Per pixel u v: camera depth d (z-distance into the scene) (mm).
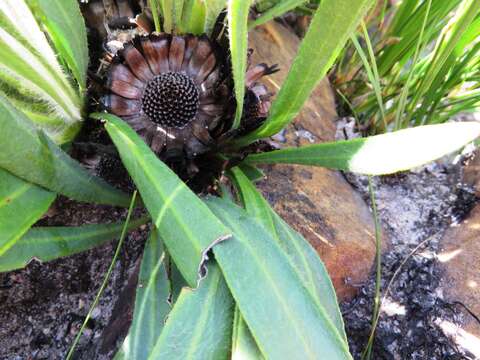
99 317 166
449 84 208
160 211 112
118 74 155
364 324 175
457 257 187
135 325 124
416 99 208
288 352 100
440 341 169
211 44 157
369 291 181
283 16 268
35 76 126
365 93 249
